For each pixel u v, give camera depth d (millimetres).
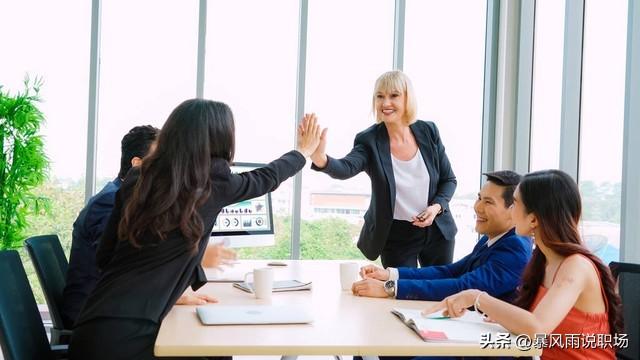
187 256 1554
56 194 3945
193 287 1687
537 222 1643
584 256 1586
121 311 1466
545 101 3676
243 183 1728
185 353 1283
